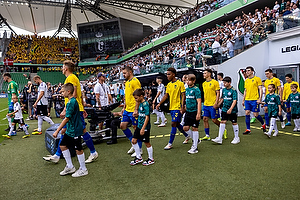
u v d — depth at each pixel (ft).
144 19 123.24
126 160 13.26
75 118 10.87
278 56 29.86
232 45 30.42
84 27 129.18
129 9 102.47
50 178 10.84
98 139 17.38
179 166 11.86
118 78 68.13
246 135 18.65
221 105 19.22
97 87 18.95
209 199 8.29
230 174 10.53
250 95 18.85
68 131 10.91
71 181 10.40
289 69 29.17
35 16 126.93
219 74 23.97
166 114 35.04
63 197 8.86
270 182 9.51
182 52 50.88
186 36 75.51
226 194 8.63
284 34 28.30
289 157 12.66
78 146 10.89
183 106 14.84
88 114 17.07
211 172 10.85
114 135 17.44
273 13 37.50
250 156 13.08
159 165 12.14
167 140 17.90
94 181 10.32
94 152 13.08
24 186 9.96
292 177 9.93
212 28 60.54
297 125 19.81
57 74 126.52
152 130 22.31
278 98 17.25
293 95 19.93
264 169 10.98
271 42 30.86
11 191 9.48
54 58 132.26
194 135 14.08
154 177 10.53
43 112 21.03
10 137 20.20
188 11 83.82
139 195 8.80
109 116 18.24
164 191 9.06
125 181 10.19
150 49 93.30
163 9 104.27
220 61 30.86
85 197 8.80
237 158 12.80
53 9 119.75
